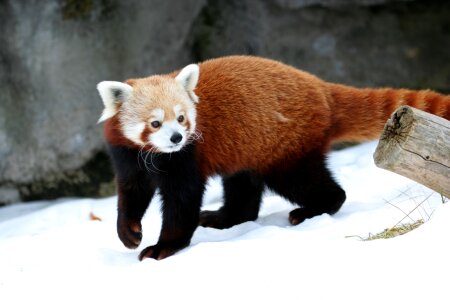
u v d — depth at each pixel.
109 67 15.98
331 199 10.23
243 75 9.95
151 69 16.45
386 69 17.50
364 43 17.47
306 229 9.14
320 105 10.24
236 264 6.95
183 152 9.16
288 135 10.01
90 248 8.70
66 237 9.77
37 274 7.66
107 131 9.32
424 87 17.52
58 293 6.97
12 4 15.25
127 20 16.05
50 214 13.53
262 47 17.28
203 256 7.28
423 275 6.14
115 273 7.33
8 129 15.73
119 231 9.42
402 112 7.23
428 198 9.13
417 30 17.50
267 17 17.20
